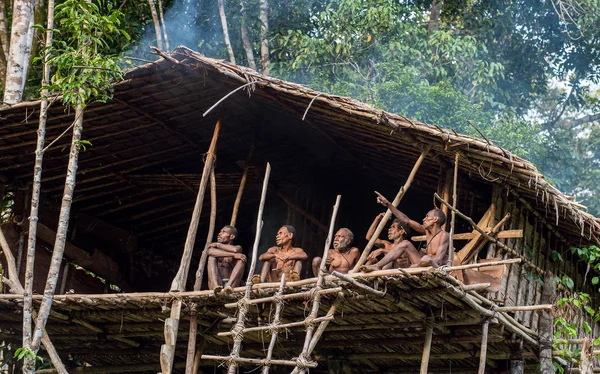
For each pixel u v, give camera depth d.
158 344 19.06
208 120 18.44
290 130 18.56
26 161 19.39
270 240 21.08
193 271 22.31
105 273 20.72
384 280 14.58
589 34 28.61
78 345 19.73
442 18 29.34
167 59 16.31
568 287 17.53
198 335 17.69
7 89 20.94
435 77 26.72
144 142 19.08
